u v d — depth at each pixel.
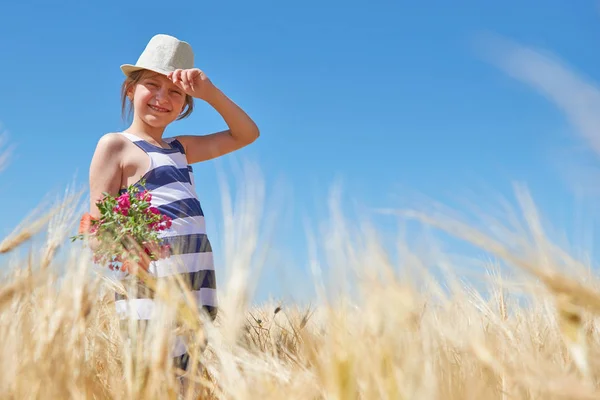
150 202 2.68
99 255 2.29
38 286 1.60
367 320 1.05
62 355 1.48
